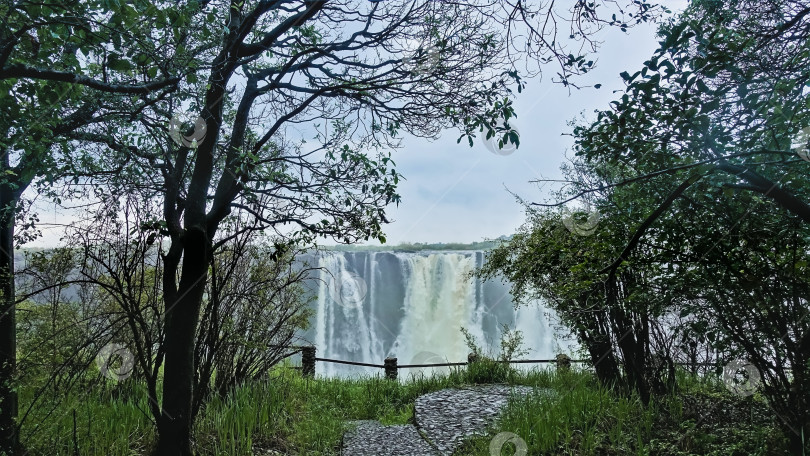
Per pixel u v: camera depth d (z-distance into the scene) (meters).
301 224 5.43
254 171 5.28
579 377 8.76
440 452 6.49
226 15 4.87
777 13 3.84
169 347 5.26
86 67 4.23
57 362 5.74
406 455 6.45
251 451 6.03
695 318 5.11
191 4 3.60
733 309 4.56
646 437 5.63
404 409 9.48
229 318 6.62
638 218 4.71
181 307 5.29
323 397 9.53
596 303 5.75
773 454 4.62
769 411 5.43
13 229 5.04
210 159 5.36
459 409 8.30
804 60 3.56
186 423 5.26
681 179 4.16
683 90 3.53
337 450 6.80
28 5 3.35
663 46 3.45
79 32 3.51
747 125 3.66
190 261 5.30
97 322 7.02
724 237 4.30
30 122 3.89
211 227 5.47
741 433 5.13
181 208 5.76
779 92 3.45
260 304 7.61
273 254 5.88
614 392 7.10
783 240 4.21
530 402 7.27
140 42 3.62
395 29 5.44
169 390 5.23
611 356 7.44
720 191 4.12
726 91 3.55
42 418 5.49
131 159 5.45
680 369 7.34
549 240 6.29
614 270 4.91
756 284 4.27
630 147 3.84
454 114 5.42
